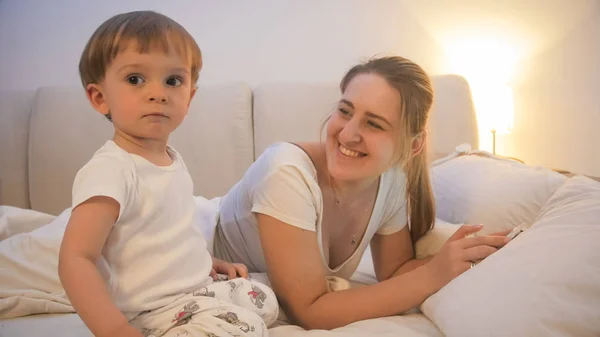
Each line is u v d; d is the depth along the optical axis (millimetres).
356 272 1469
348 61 2758
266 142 2357
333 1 2730
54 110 2395
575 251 892
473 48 2715
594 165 2580
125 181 838
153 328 877
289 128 2357
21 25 2723
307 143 1221
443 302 997
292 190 1059
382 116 1062
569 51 2588
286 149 1157
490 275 954
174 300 907
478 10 2686
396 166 1217
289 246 1057
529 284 877
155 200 885
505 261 962
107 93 895
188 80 934
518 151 2709
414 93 1099
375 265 1383
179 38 919
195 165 2338
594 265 862
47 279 1221
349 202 1198
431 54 2744
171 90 896
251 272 1339
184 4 2727
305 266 1066
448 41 2727
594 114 2559
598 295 836
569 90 2598
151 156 923
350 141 1067
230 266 1152
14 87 2748
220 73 2766
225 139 2346
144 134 886
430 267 1093
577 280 850
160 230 898
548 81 2629
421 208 1346
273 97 2387
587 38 2557
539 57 2635
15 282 1215
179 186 951
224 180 2334
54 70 2742
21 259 1240
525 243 981
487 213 1518
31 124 2412
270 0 2732
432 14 2723
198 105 2367
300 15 2740
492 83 2703
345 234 1236
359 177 1096
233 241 1312
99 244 789
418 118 1116
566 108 2605
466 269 1054
